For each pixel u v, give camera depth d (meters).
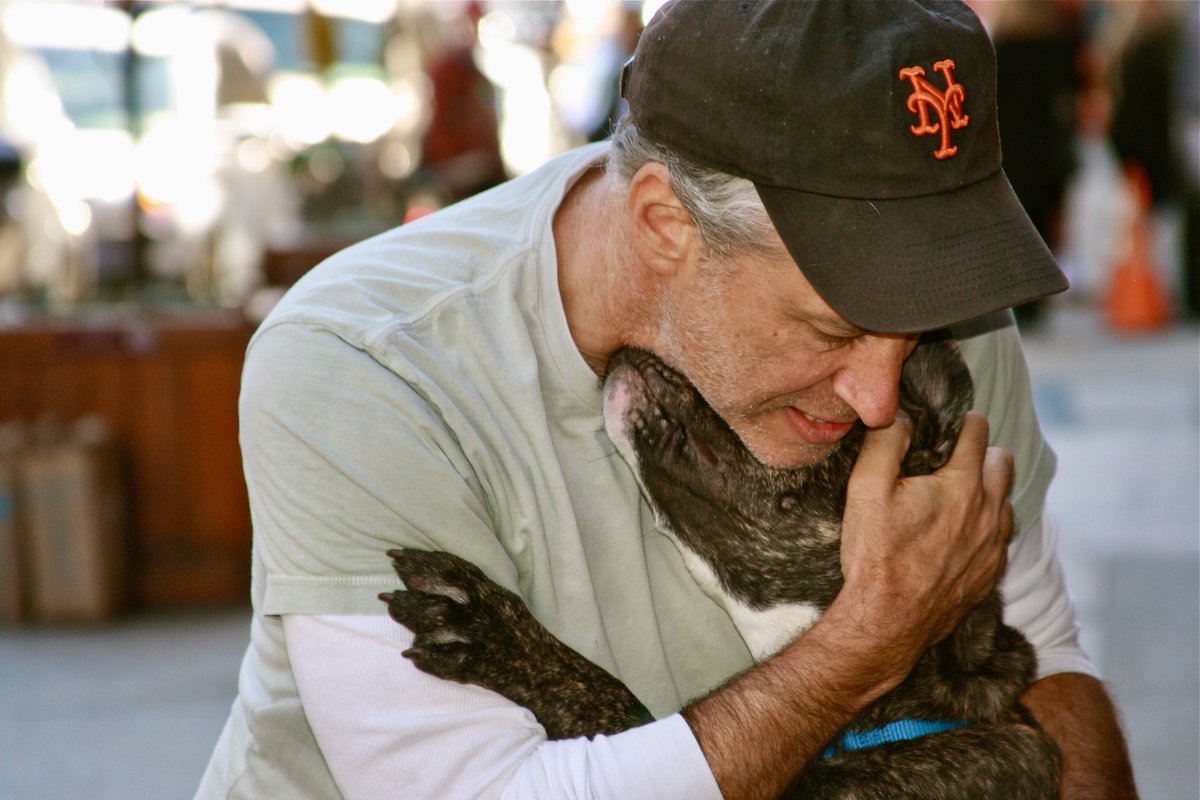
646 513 2.26
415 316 2.11
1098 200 13.38
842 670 2.06
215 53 10.78
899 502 2.14
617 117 2.24
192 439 5.98
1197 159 11.91
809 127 1.90
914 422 2.38
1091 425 8.48
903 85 1.90
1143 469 7.48
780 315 2.00
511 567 2.10
